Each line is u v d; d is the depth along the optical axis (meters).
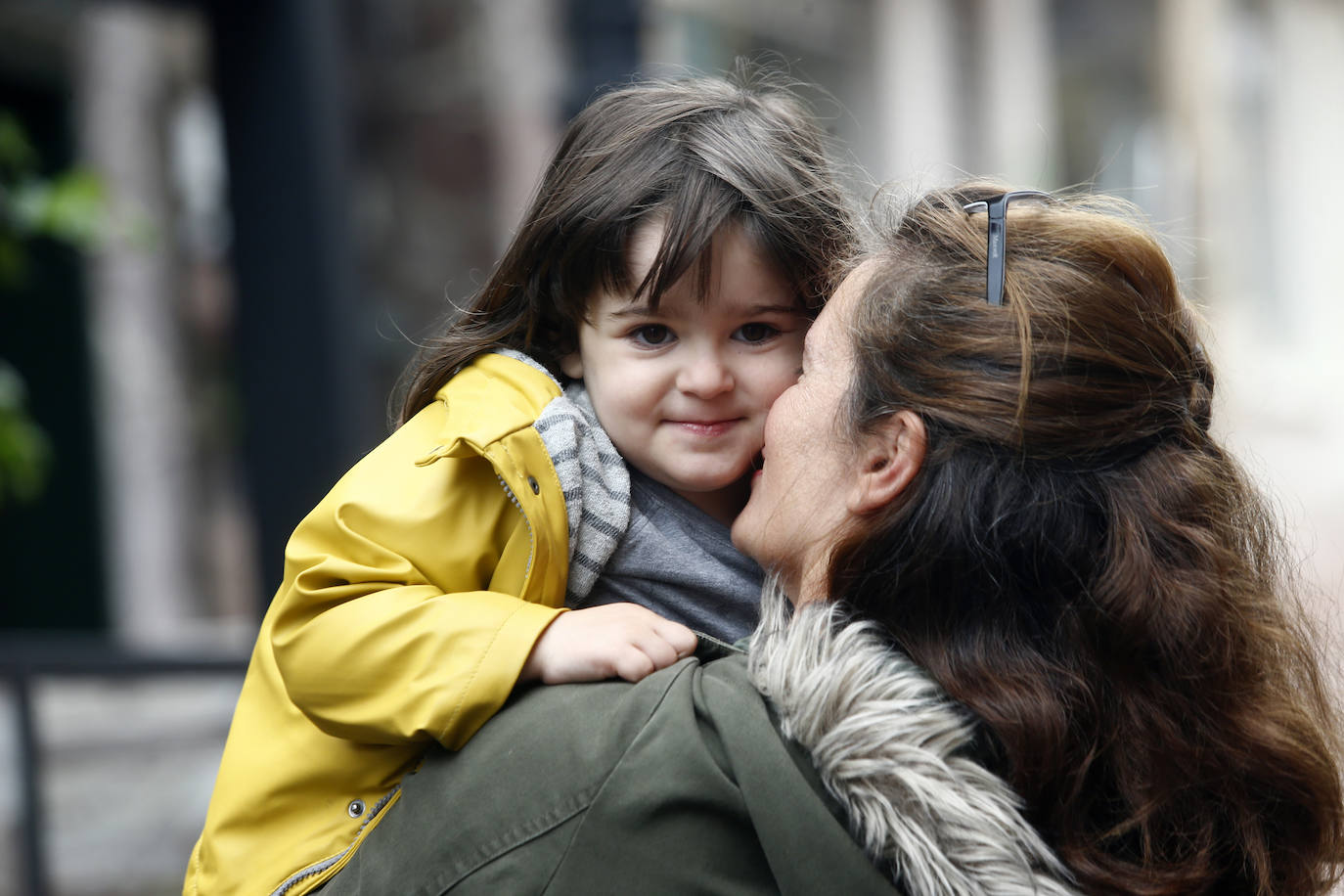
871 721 2.19
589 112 3.01
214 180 12.60
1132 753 2.21
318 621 2.56
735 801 2.20
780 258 2.81
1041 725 2.17
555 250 2.90
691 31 13.80
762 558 2.62
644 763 2.23
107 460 11.88
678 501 2.95
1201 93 21.73
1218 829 2.30
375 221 11.22
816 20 16.41
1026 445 2.25
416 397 3.07
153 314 12.04
